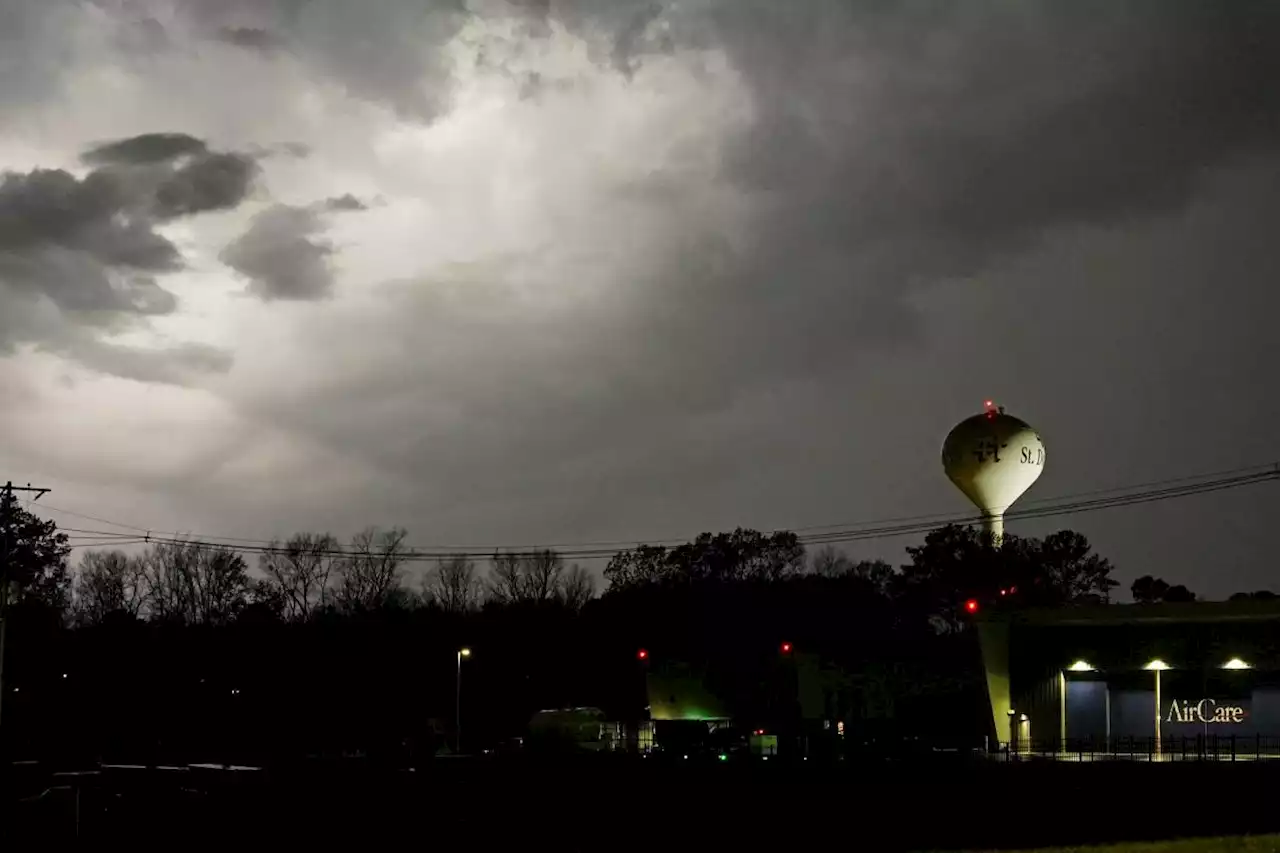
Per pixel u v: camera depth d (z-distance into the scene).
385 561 179.50
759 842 56.44
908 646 123.31
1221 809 61.91
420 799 67.31
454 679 145.12
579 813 64.44
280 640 153.88
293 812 64.12
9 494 88.94
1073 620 91.81
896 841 55.12
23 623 144.50
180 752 117.62
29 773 75.62
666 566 194.75
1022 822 59.88
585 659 152.88
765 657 122.62
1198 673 92.31
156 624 166.12
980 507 121.75
